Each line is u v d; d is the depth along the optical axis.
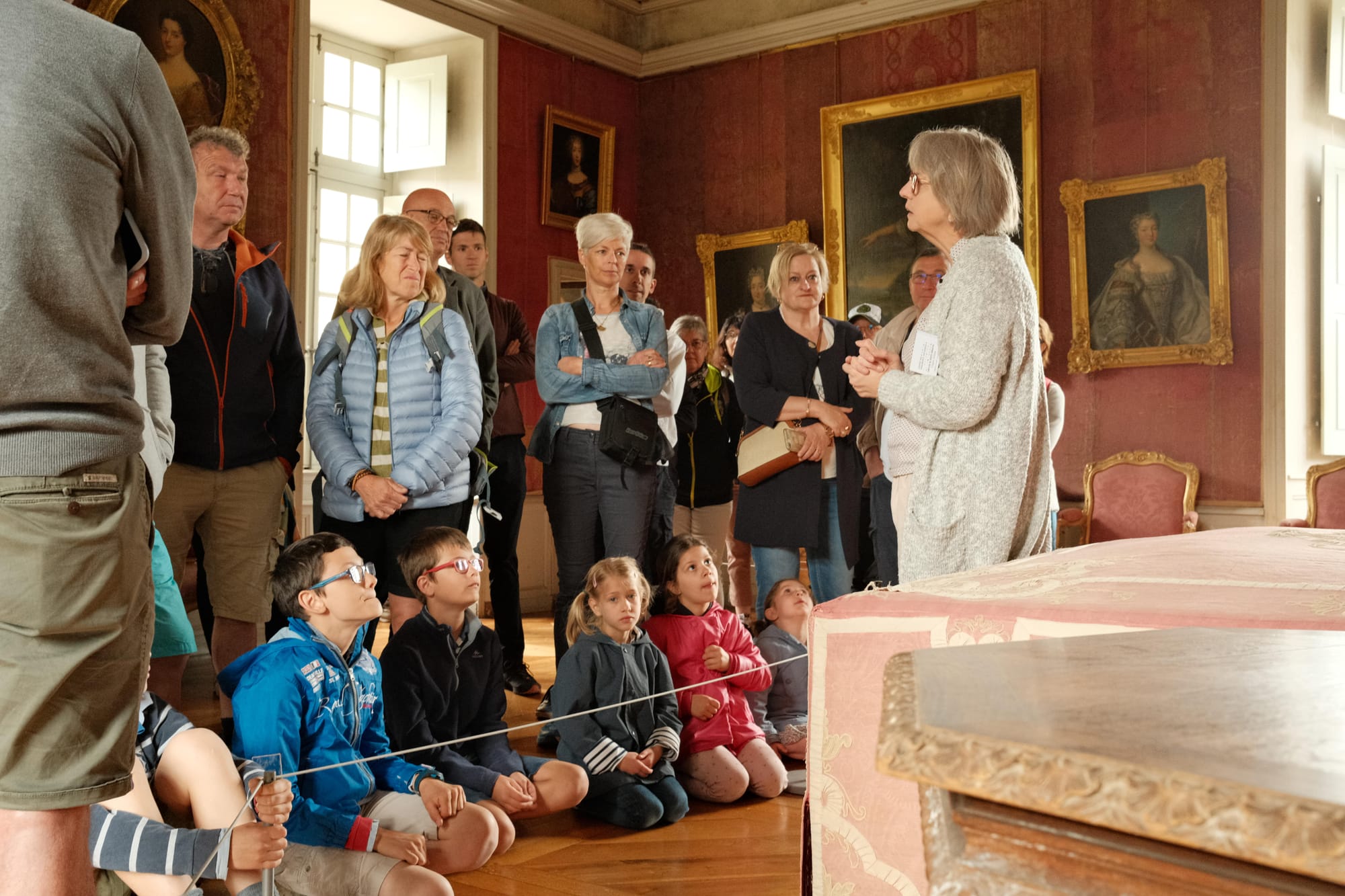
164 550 3.29
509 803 3.13
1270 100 6.83
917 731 0.50
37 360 1.49
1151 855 0.44
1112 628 1.56
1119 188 7.25
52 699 1.52
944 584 1.84
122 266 1.62
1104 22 7.38
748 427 4.62
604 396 4.30
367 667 2.96
